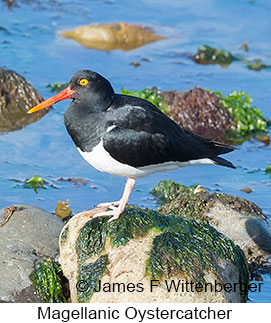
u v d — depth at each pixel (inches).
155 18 911.0
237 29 894.4
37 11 914.7
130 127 419.2
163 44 850.1
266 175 589.0
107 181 570.3
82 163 597.9
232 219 477.4
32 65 767.7
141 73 768.3
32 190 548.4
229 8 952.9
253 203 494.0
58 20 890.1
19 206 459.2
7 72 698.2
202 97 679.1
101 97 423.2
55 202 532.1
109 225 409.1
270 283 442.6
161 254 388.5
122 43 844.6
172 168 443.5
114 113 420.8
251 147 644.1
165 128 429.4
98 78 423.8
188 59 815.7
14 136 640.4
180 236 402.6
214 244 406.0
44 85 727.1
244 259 419.8
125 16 910.4
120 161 422.3
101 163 429.1
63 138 639.1
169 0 968.9
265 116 694.5
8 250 424.2
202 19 919.0
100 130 418.9
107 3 952.9
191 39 864.3
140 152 420.8
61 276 423.2
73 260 414.0
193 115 671.1
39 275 413.4
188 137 439.8
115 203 443.5
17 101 687.1
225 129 668.7
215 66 804.0
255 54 832.3
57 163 594.9
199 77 768.9
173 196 538.0
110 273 391.2
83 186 559.8
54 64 774.5
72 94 428.5
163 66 791.7
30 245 431.2
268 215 517.0
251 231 471.5
